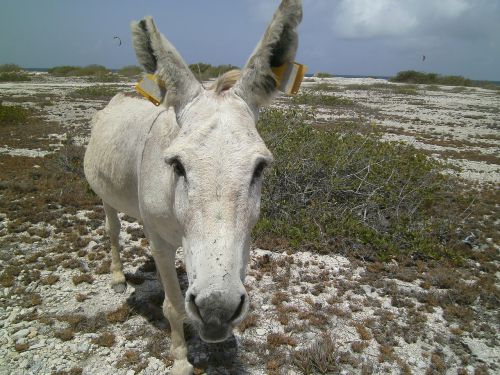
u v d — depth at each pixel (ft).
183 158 2.43
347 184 7.79
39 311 4.60
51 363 3.82
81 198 7.94
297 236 6.55
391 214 7.33
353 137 9.25
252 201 2.49
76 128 14.83
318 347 4.11
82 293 4.98
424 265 6.07
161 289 5.15
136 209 4.17
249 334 4.38
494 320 4.84
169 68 2.78
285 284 5.35
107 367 3.81
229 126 2.48
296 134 8.62
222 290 2.15
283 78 2.95
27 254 5.85
